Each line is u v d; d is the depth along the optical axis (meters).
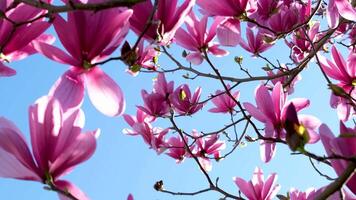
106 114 0.88
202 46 1.61
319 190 0.89
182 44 1.61
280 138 1.19
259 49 2.02
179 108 2.08
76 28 0.87
